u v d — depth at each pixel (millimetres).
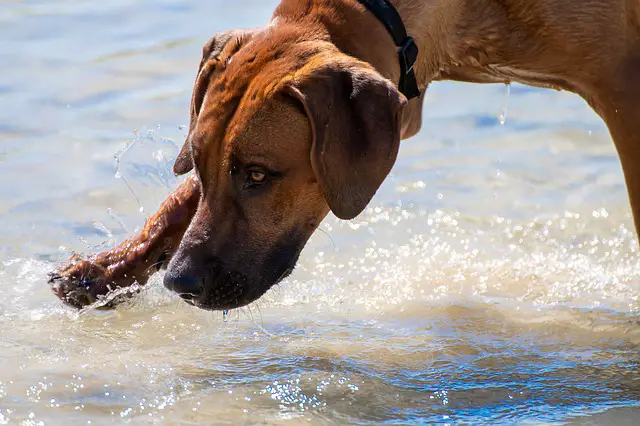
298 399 5926
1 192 9180
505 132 11031
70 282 7191
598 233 8812
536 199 9484
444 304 7520
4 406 5719
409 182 9812
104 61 12625
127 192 9266
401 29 6465
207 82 6293
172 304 7398
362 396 5992
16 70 12281
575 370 6422
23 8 15039
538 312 7402
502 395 6051
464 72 7301
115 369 6277
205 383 6113
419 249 8531
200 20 14336
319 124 5727
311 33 6195
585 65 6938
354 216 5797
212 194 6047
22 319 7090
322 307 7480
